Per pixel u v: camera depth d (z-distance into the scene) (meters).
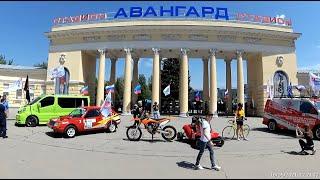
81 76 40.53
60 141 16.55
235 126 18.81
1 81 39.91
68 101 24.05
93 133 19.73
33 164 10.67
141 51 41.41
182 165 11.16
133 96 43.75
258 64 41.53
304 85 41.22
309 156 13.54
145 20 38.69
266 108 23.14
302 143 14.12
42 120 23.09
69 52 40.62
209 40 39.16
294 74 40.41
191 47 38.94
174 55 44.03
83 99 24.52
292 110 21.05
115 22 39.09
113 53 43.03
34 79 41.47
